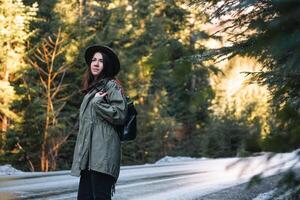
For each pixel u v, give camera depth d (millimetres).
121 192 10539
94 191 4293
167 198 9562
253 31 2344
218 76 2586
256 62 2533
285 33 1899
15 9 24047
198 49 2900
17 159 25609
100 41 34781
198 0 4680
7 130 24859
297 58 1937
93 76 4680
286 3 1896
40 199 8781
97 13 38469
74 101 31203
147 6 37406
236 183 12805
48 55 27891
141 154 38219
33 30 27891
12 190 10102
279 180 2260
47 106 26750
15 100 25391
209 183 12867
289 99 3035
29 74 26812
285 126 2314
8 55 24531
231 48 3660
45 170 26609
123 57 34375
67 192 9891
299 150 2127
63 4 29656
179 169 18734
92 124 4348
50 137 26531
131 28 37875
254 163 2129
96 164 4266
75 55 28016
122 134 4492
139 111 37750
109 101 4383
